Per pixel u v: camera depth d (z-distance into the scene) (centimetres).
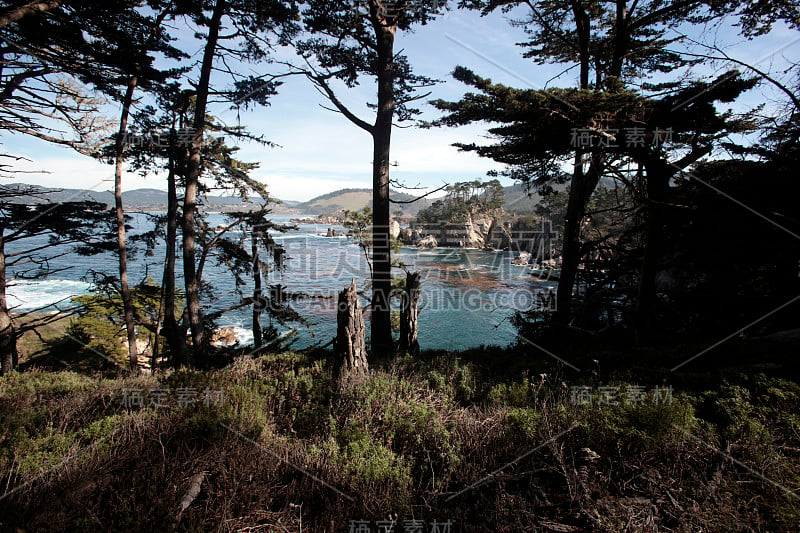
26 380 679
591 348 957
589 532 277
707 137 887
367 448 372
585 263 1266
